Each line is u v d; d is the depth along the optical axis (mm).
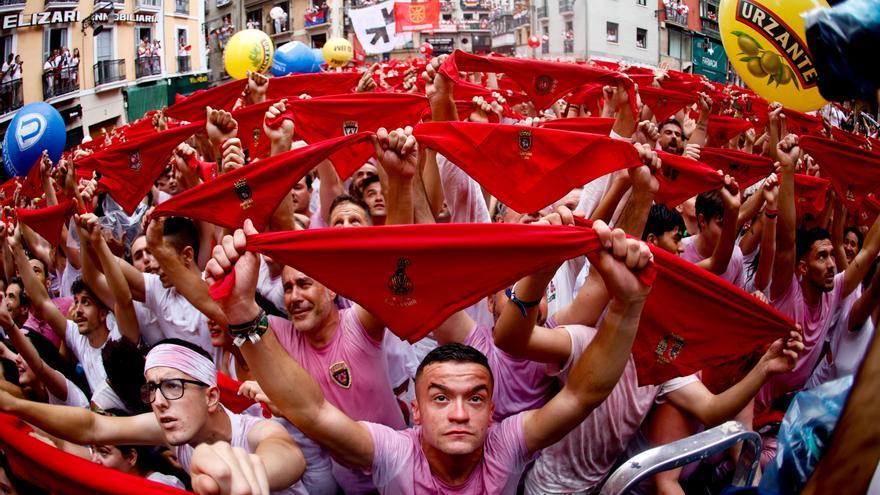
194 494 1918
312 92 8312
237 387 3592
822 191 5660
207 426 2949
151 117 9102
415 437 2791
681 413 3203
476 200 4293
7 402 2893
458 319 3324
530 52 40812
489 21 50188
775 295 4340
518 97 8070
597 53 36188
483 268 2578
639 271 2426
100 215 6977
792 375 4215
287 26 48500
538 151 3705
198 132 5770
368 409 3301
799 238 4285
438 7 14750
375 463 2697
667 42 38594
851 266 4367
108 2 28875
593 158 3611
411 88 7656
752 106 8867
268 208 3764
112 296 4578
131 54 31047
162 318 4508
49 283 6445
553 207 4816
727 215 4316
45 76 26188
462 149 3785
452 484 2707
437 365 2594
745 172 5648
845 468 1157
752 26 5574
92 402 3602
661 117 6969
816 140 5430
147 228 3807
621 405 3062
